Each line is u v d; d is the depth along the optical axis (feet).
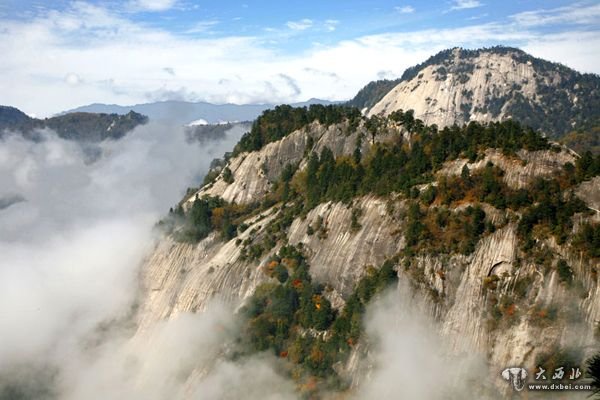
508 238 388.78
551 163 414.82
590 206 384.68
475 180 424.87
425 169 465.47
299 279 476.13
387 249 439.63
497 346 367.25
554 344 351.67
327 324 443.73
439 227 418.31
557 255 369.91
